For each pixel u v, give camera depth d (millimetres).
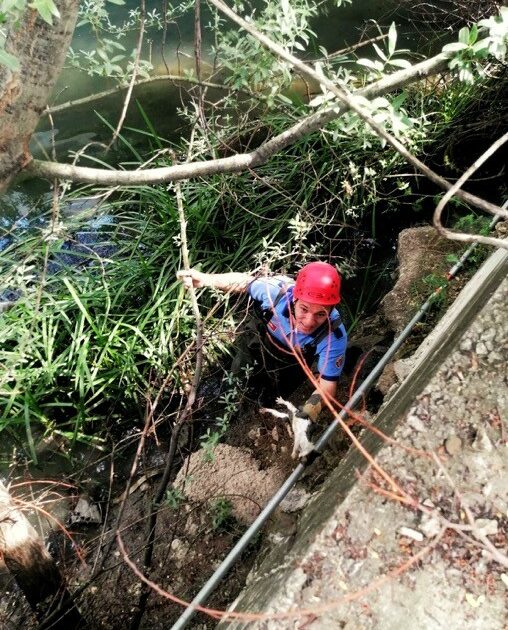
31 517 3324
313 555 1650
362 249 4652
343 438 2916
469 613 1527
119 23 6156
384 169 4574
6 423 3576
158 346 3881
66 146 5207
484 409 1792
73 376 3859
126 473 3531
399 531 1650
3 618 2912
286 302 2990
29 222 4633
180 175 1558
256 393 3639
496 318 1929
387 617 1540
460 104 4773
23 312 3893
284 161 4766
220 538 2932
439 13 5938
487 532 1623
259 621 1575
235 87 3250
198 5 2029
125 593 2891
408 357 3238
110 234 4633
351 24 6270
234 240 4504
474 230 3979
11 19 1216
